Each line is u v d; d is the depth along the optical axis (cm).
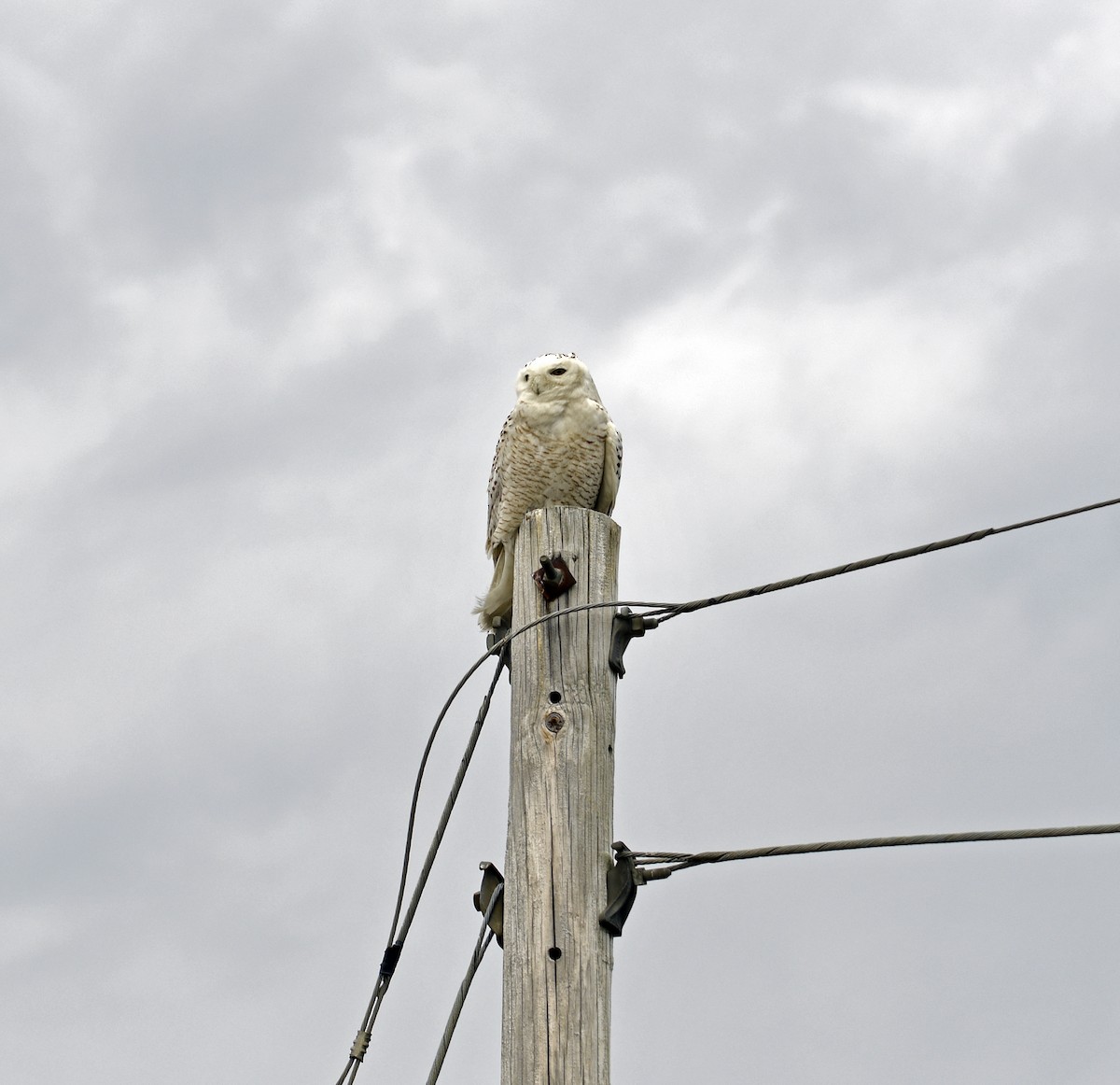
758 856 977
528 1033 941
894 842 949
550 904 970
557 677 1031
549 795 998
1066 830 927
